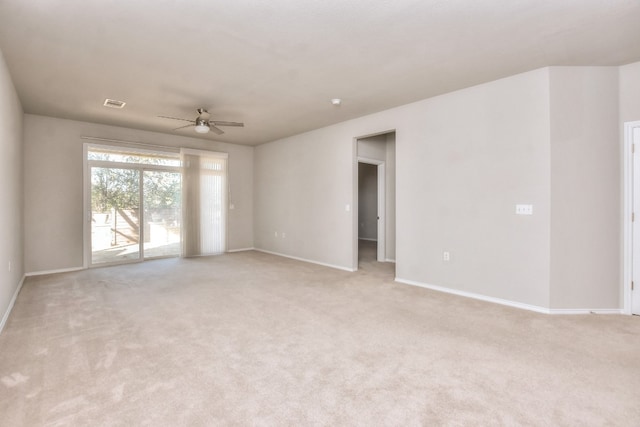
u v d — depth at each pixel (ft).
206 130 15.31
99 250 18.80
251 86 12.73
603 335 9.13
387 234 20.63
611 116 10.92
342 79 12.07
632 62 10.66
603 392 6.40
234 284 14.76
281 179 22.67
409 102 14.71
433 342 8.69
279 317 10.55
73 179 17.60
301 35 8.95
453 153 13.38
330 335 9.12
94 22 8.27
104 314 10.72
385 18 8.13
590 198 10.96
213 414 5.72
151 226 20.83
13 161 12.42
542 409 5.88
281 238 22.77
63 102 14.56
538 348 8.33
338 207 18.54
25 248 16.17
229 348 8.30
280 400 6.13
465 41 9.28
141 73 11.48
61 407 5.87
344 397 6.24
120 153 19.43
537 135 11.21
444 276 13.75
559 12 7.83
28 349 8.16
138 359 7.69
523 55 10.14
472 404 6.02
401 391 6.44
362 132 17.07
